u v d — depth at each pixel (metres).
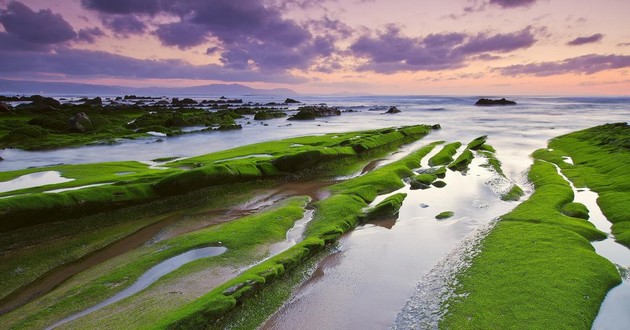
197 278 17.67
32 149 52.16
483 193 31.00
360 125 87.56
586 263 17.06
